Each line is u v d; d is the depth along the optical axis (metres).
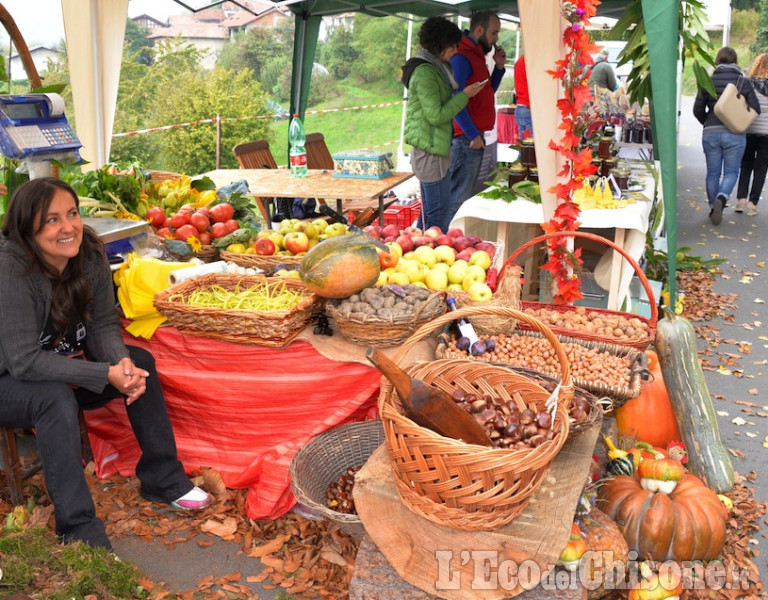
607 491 2.95
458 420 2.40
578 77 3.72
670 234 4.09
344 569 2.88
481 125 6.63
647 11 3.80
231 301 3.33
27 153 3.51
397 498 2.49
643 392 3.57
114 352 3.11
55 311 2.92
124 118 14.89
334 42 23.28
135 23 20.31
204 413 3.45
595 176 5.25
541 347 3.35
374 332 3.13
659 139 3.95
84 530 2.79
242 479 3.33
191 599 2.72
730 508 3.18
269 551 2.98
